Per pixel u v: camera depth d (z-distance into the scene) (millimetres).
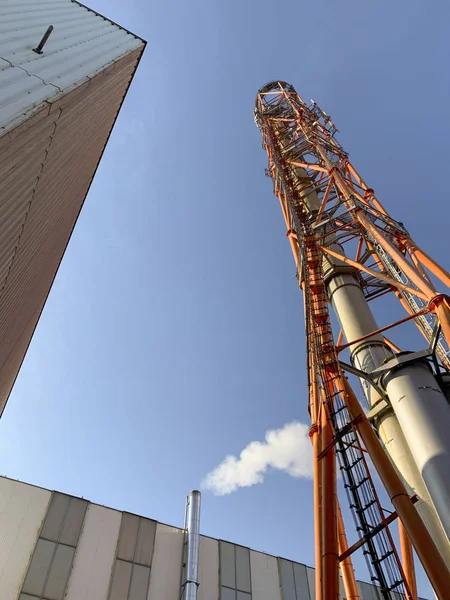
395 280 18531
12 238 12000
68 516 24797
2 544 22312
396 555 11516
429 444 12969
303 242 23078
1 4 12250
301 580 28609
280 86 41375
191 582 24094
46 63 11656
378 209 22875
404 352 15586
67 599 21766
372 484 12961
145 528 26422
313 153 31344
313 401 17328
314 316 18906
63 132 12859
